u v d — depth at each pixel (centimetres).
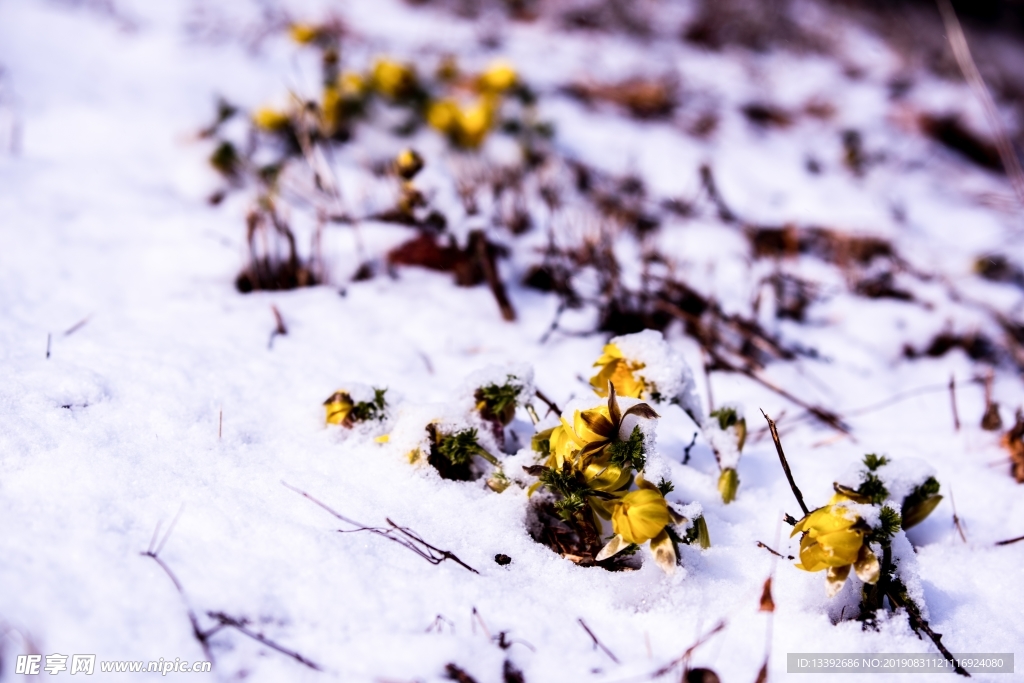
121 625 109
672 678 111
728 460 122
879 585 114
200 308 138
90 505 114
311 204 159
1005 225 214
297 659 109
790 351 147
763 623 114
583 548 117
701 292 150
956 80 342
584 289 150
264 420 125
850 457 129
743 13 369
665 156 219
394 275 149
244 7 285
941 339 152
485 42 292
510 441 125
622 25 337
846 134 240
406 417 121
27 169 158
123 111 194
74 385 124
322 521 116
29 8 251
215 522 115
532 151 196
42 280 138
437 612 112
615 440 114
